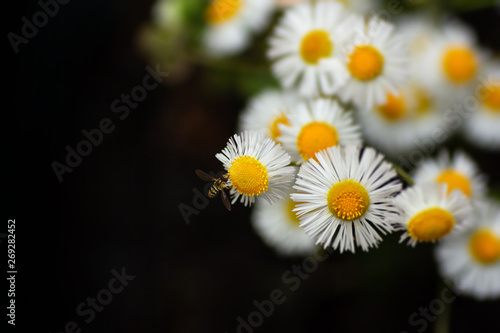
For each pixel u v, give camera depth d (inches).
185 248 13.1
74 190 12.7
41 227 12.2
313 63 8.9
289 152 8.2
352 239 7.9
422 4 10.6
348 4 10.2
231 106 13.0
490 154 11.3
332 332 12.3
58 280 12.2
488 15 12.0
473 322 12.0
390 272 11.6
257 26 10.8
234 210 13.2
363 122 9.9
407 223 8.5
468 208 8.5
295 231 10.3
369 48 8.6
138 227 13.0
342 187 7.8
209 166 12.9
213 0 11.0
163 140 13.1
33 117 12.2
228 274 12.9
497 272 10.0
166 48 11.5
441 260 10.1
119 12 12.9
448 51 10.2
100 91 12.8
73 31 12.7
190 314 12.7
